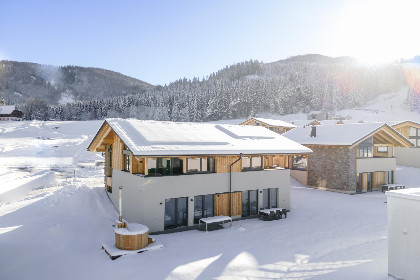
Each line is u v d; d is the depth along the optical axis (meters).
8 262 11.15
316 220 18.09
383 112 124.81
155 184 15.29
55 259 11.71
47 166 38.44
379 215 19.05
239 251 12.57
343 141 26.36
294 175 30.81
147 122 18.67
